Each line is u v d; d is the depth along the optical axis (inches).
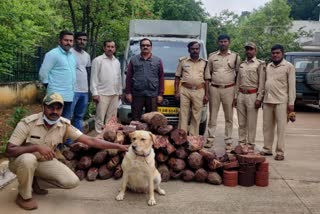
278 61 295.6
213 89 316.5
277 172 262.7
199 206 197.8
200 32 416.8
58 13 530.6
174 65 370.6
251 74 306.7
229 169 234.7
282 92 295.0
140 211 189.0
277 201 207.8
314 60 617.6
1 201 194.1
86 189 218.5
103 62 308.3
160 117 240.7
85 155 239.9
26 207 185.2
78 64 294.5
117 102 319.3
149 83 290.8
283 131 295.4
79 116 305.7
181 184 233.6
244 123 320.5
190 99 312.3
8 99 457.7
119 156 237.8
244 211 192.7
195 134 317.7
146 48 289.1
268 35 1393.9
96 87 308.2
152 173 200.8
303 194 219.8
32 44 426.9
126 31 573.6
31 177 182.5
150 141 199.5
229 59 313.0
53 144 191.3
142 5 573.9
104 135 238.7
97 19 519.2
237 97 318.0
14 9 344.2
